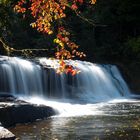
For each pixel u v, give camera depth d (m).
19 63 22.20
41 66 23.17
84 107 19.64
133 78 28.86
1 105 14.89
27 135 12.50
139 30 35.84
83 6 33.94
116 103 22.22
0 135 10.80
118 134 12.55
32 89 22.41
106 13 34.84
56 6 7.19
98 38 34.81
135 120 15.23
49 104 20.25
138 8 35.41
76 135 12.41
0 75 21.06
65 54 7.47
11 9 24.59
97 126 13.95
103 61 31.70
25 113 15.23
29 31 30.41
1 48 25.62
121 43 34.44
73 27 32.16
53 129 13.46
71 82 24.39
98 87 26.00
